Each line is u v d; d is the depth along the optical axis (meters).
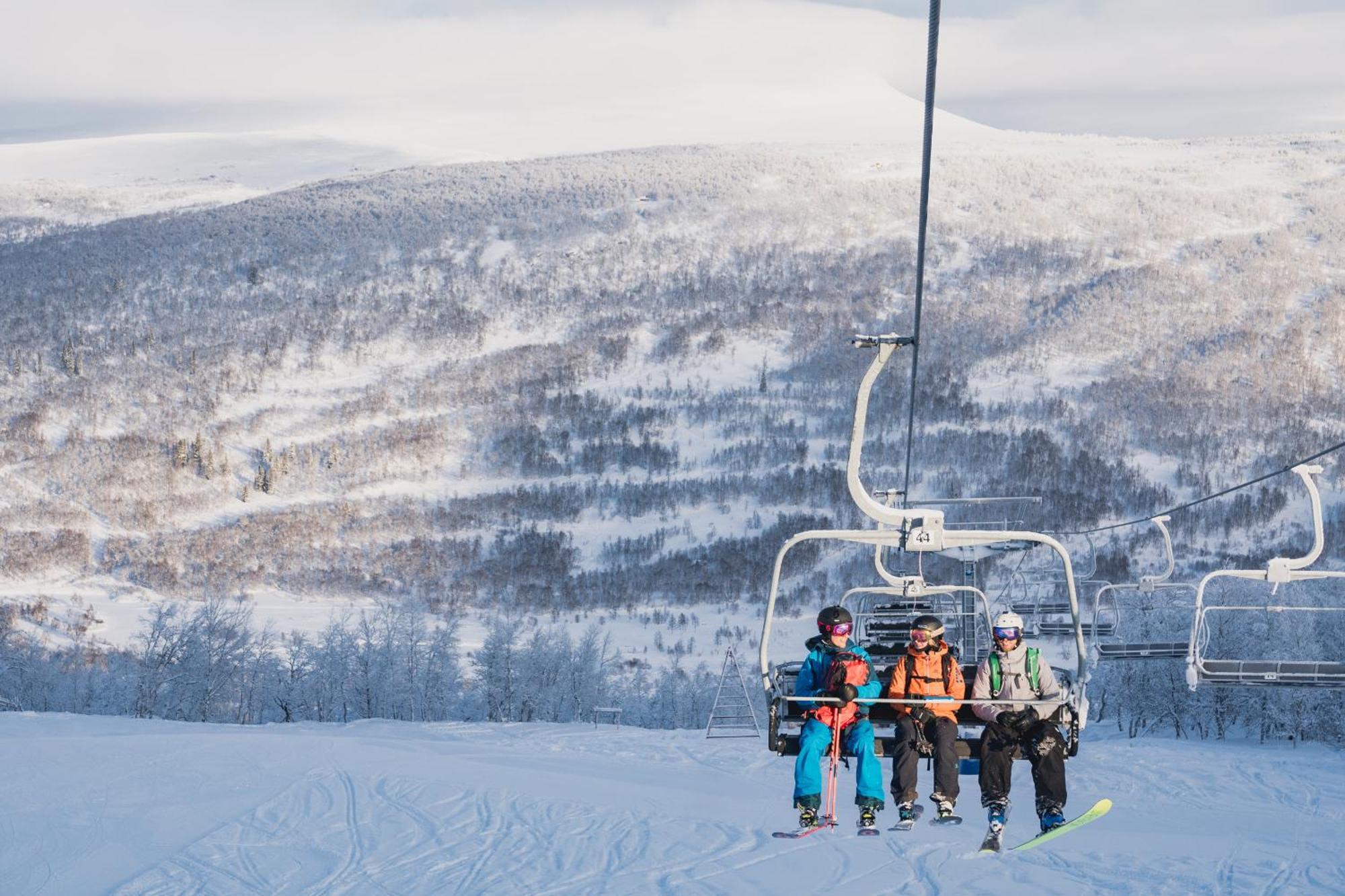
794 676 11.25
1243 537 199.00
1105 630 26.08
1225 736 64.50
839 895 12.55
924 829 16.31
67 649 122.25
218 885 12.99
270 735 25.05
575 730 43.59
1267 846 15.91
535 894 12.65
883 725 10.68
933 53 8.38
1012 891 12.81
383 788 18.38
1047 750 10.02
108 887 12.83
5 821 15.62
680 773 26.44
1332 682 18.80
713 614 189.38
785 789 23.81
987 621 15.84
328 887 12.96
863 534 10.77
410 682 84.50
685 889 12.78
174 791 17.73
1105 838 16.12
